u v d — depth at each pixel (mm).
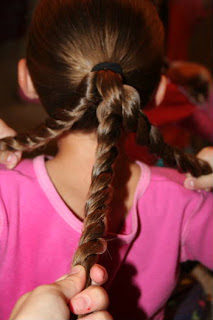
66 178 744
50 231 716
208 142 1627
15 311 541
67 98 710
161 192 789
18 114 2770
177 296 1151
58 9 702
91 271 564
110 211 720
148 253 803
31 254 725
